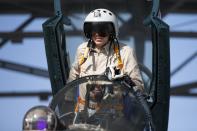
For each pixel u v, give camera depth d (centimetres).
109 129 741
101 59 846
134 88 799
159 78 872
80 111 768
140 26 1825
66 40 982
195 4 2364
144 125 766
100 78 785
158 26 857
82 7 1614
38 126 643
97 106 769
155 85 873
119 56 838
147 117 774
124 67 834
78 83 790
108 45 848
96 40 840
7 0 2334
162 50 865
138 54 1764
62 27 942
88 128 720
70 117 764
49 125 646
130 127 753
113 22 836
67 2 1576
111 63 842
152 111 875
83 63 854
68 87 791
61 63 907
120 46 850
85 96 781
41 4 2398
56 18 916
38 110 650
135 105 773
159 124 876
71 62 1021
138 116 766
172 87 2481
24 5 2386
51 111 657
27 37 2459
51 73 912
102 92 777
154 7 911
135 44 1800
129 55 840
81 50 862
